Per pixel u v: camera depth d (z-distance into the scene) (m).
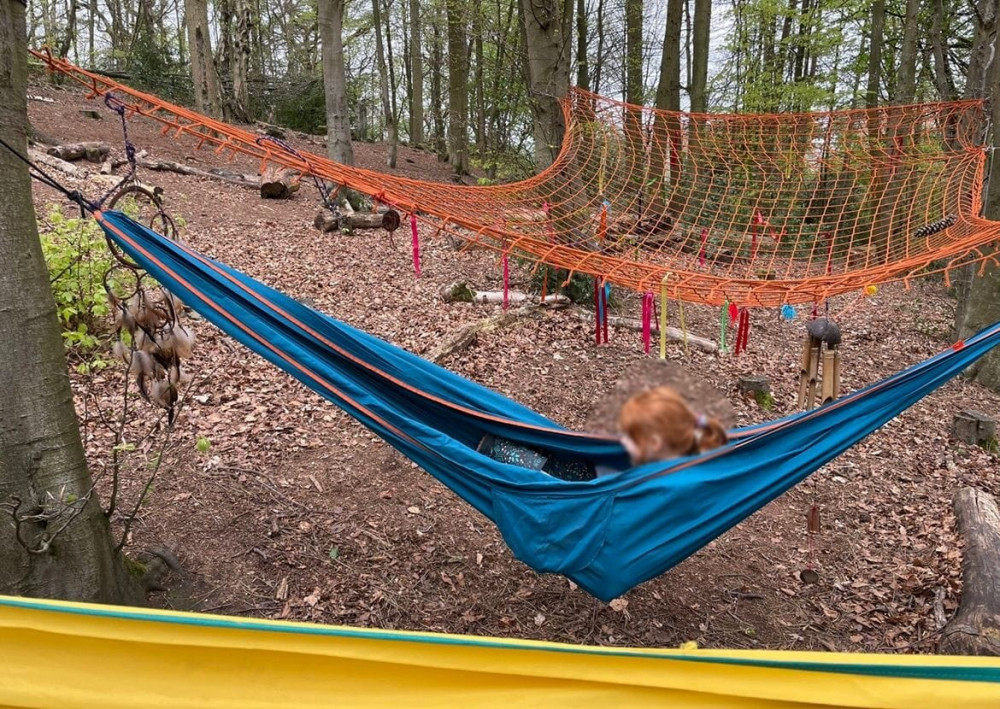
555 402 5.81
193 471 4.24
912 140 5.62
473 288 7.85
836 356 3.40
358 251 8.67
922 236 4.42
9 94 2.41
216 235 8.54
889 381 2.72
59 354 2.59
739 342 3.46
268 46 26.64
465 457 2.78
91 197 8.43
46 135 10.56
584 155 5.78
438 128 21.77
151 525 3.75
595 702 1.82
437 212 3.07
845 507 4.77
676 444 2.45
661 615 3.64
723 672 1.79
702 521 2.50
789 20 16.69
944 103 5.61
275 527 3.88
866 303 9.80
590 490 2.50
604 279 3.21
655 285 3.21
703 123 6.24
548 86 6.91
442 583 3.69
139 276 2.88
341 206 9.80
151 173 10.27
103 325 5.31
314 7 20.94
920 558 4.15
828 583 3.97
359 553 3.80
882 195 5.08
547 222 4.16
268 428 4.81
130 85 16.89
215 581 3.46
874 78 12.94
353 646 1.83
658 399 2.47
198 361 5.56
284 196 10.72
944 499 4.86
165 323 2.92
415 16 17.02
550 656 1.82
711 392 2.56
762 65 16.05
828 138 5.93
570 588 3.75
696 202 5.70
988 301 7.32
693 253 4.98
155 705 1.82
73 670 1.83
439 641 1.82
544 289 3.65
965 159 5.07
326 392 2.88
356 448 4.72
